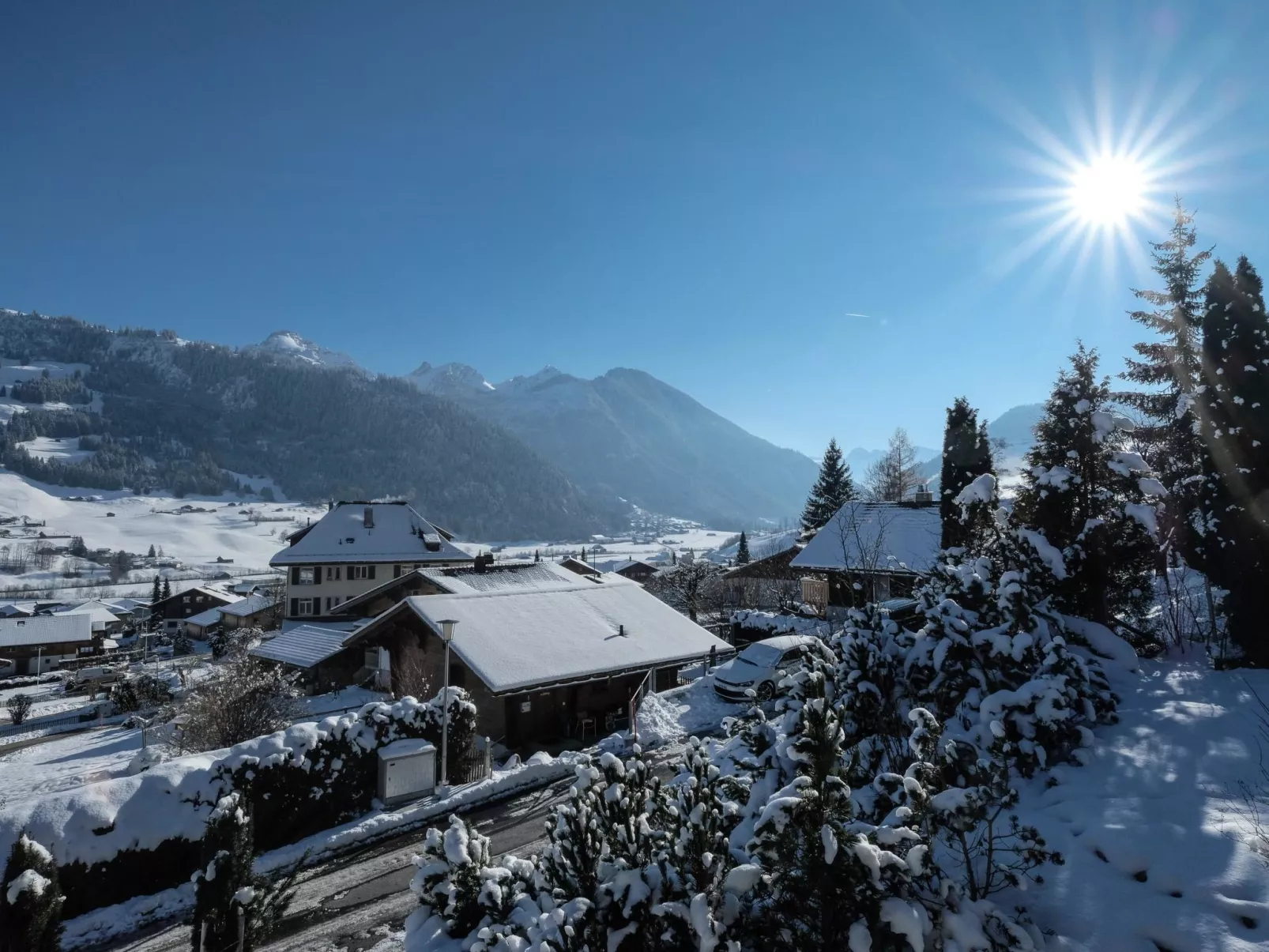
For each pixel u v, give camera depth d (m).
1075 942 5.11
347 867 10.83
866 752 7.39
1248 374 10.12
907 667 8.08
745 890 4.98
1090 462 10.88
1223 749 6.89
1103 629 9.93
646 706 20.06
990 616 8.89
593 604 24.83
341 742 12.49
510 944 5.97
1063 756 7.43
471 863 7.35
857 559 22.70
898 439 53.31
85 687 51.91
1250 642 9.53
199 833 10.17
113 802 9.72
